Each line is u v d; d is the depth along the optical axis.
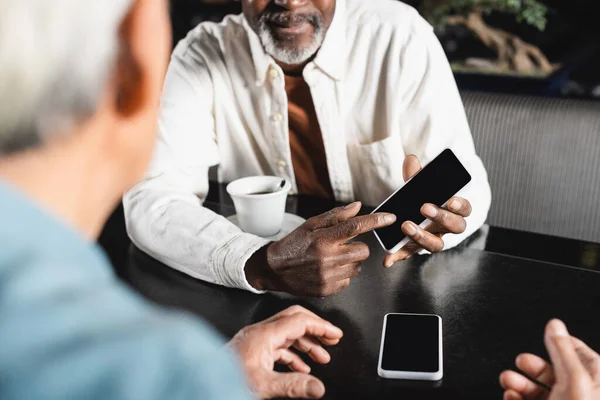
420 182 1.04
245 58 1.42
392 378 0.77
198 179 1.39
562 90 2.87
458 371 0.78
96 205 0.37
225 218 1.15
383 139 1.45
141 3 0.34
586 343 0.83
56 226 0.30
